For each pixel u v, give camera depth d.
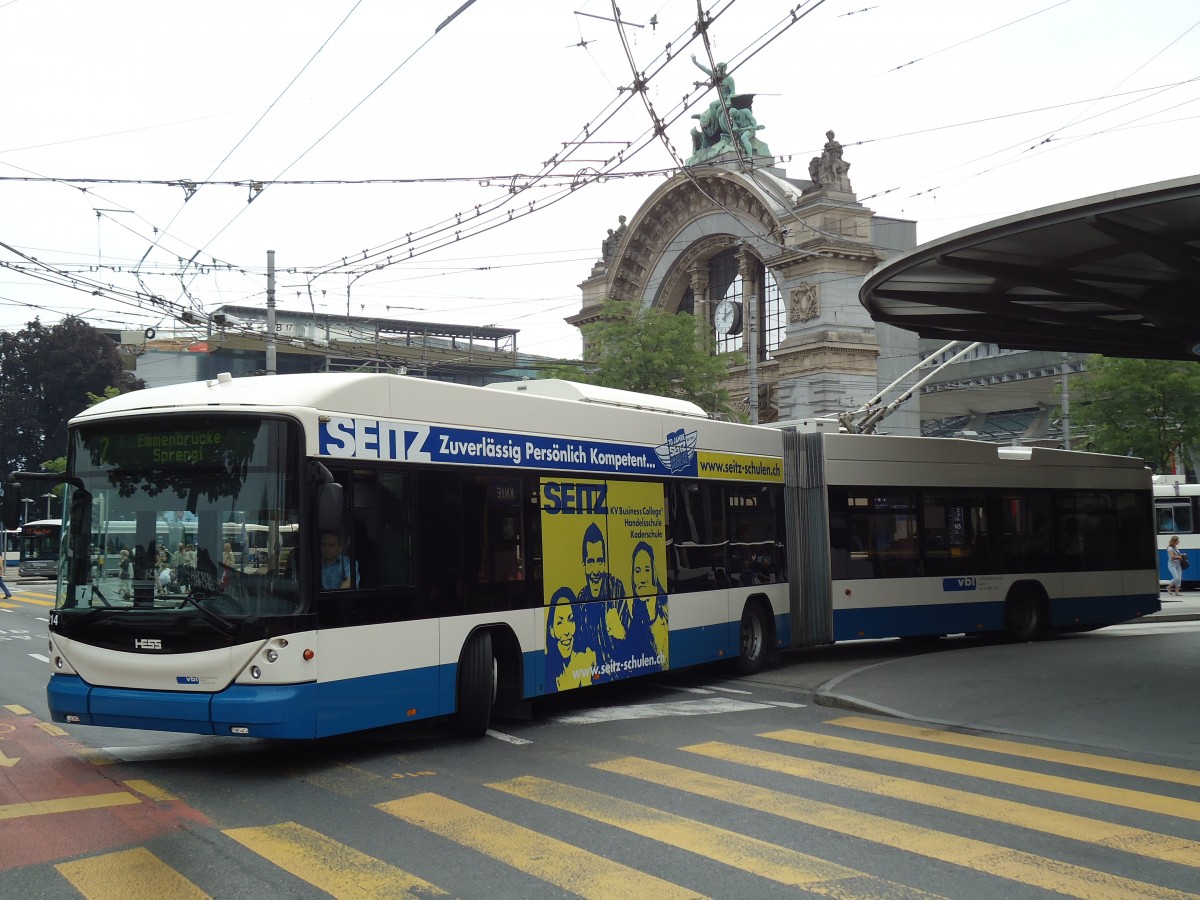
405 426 10.29
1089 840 7.12
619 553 12.98
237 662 8.85
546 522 11.92
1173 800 8.20
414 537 10.23
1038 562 19.47
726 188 49.75
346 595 9.45
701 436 14.82
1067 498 20.03
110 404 9.84
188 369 68.12
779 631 16.14
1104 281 14.62
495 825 7.48
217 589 9.04
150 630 9.06
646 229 54.78
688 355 39.31
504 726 11.55
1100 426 39.03
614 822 7.55
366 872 6.46
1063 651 17.48
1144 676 14.50
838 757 9.80
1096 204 11.50
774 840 7.11
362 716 9.50
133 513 9.40
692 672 16.22
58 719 9.38
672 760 9.68
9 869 6.52
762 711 12.58
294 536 9.10
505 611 11.22
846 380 45.53
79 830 7.38
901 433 47.09
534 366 42.88
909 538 18.02
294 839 7.15
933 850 6.89
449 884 6.25
